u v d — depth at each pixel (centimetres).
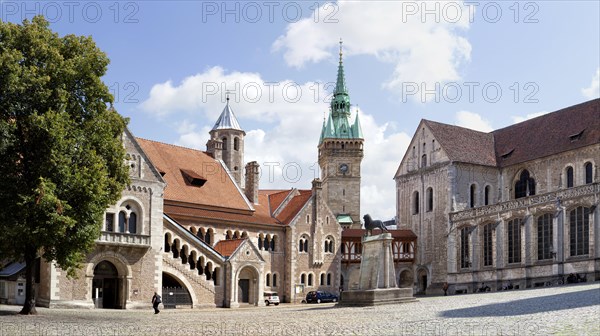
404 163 10206
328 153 14150
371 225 5269
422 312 3866
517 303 4206
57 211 3781
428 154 9675
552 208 7506
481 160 9369
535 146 8956
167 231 6488
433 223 9425
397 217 10244
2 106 3884
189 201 7375
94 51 4303
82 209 3981
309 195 8669
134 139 6053
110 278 5866
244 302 7175
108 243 5659
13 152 3950
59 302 5356
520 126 9650
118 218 5862
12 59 3884
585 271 6994
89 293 5556
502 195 9344
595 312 3120
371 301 4984
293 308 5794
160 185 6212
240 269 7025
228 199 8000
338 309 4725
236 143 9294
